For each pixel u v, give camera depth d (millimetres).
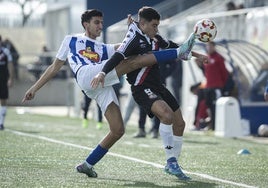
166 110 17938
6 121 41000
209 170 20438
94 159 18281
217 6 49656
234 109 32969
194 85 37094
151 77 18203
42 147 25781
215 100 35594
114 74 17625
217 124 33469
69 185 16922
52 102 62156
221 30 41500
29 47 79125
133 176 18703
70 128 36406
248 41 38781
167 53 17734
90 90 17875
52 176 18375
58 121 42188
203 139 31562
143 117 31500
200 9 51156
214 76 35531
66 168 20031
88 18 17953
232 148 27391
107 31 42906
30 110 54312
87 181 17609
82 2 51875
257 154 25219
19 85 60969
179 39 45062
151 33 17922
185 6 53312
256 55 36312
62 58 18078
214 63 35438
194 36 17844
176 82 41125
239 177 19031
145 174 19094
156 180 18047
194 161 22672
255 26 38219
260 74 36281
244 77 37156
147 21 17797
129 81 18391
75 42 17938
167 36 46406
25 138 29359
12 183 17125
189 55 17906
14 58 59281
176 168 18203
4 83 34188
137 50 17734
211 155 24562
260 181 18344
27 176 18328
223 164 21953
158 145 27719
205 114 36375
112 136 18109
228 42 35438
